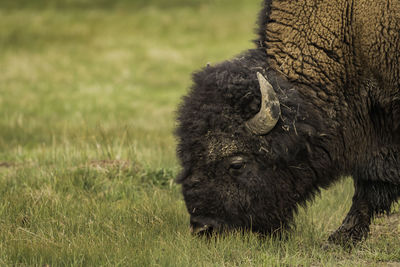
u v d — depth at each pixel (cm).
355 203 2127
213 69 1856
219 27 10875
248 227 1859
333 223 2311
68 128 4600
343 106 1939
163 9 11988
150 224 2141
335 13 1930
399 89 1948
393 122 1980
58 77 7750
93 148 3294
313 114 1856
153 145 3556
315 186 1964
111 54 9100
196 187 1795
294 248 1944
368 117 1986
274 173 1831
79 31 10131
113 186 2638
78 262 1755
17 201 2292
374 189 2062
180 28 10769
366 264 1861
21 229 2005
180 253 1825
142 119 5338
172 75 8200
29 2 11706
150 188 2645
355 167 2044
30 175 2720
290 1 1966
